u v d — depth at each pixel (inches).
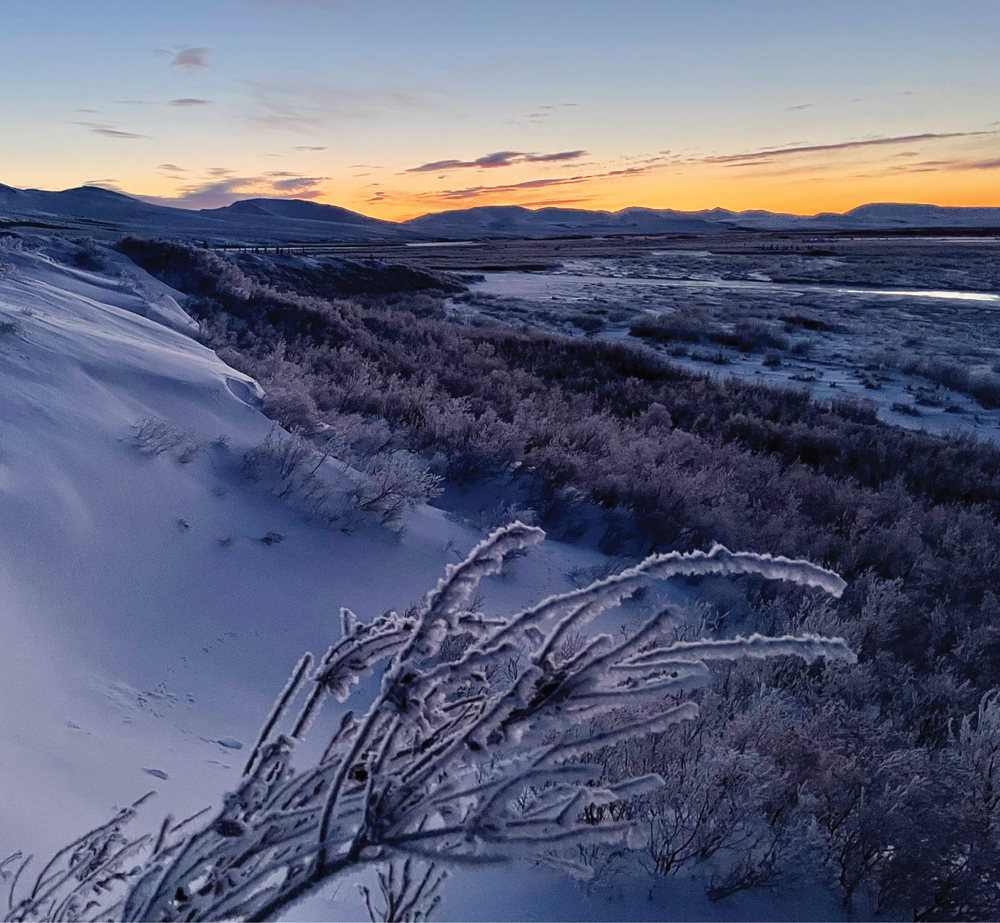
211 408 387.9
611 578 50.5
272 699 220.7
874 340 1616.6
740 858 161.5
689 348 1469.0
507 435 522.9
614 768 172.9
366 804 53.7
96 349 383.2
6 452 257.0
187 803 158.7
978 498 687.7
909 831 161.8
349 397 596.7
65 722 172.2
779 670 277.4
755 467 652.1
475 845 51.2
